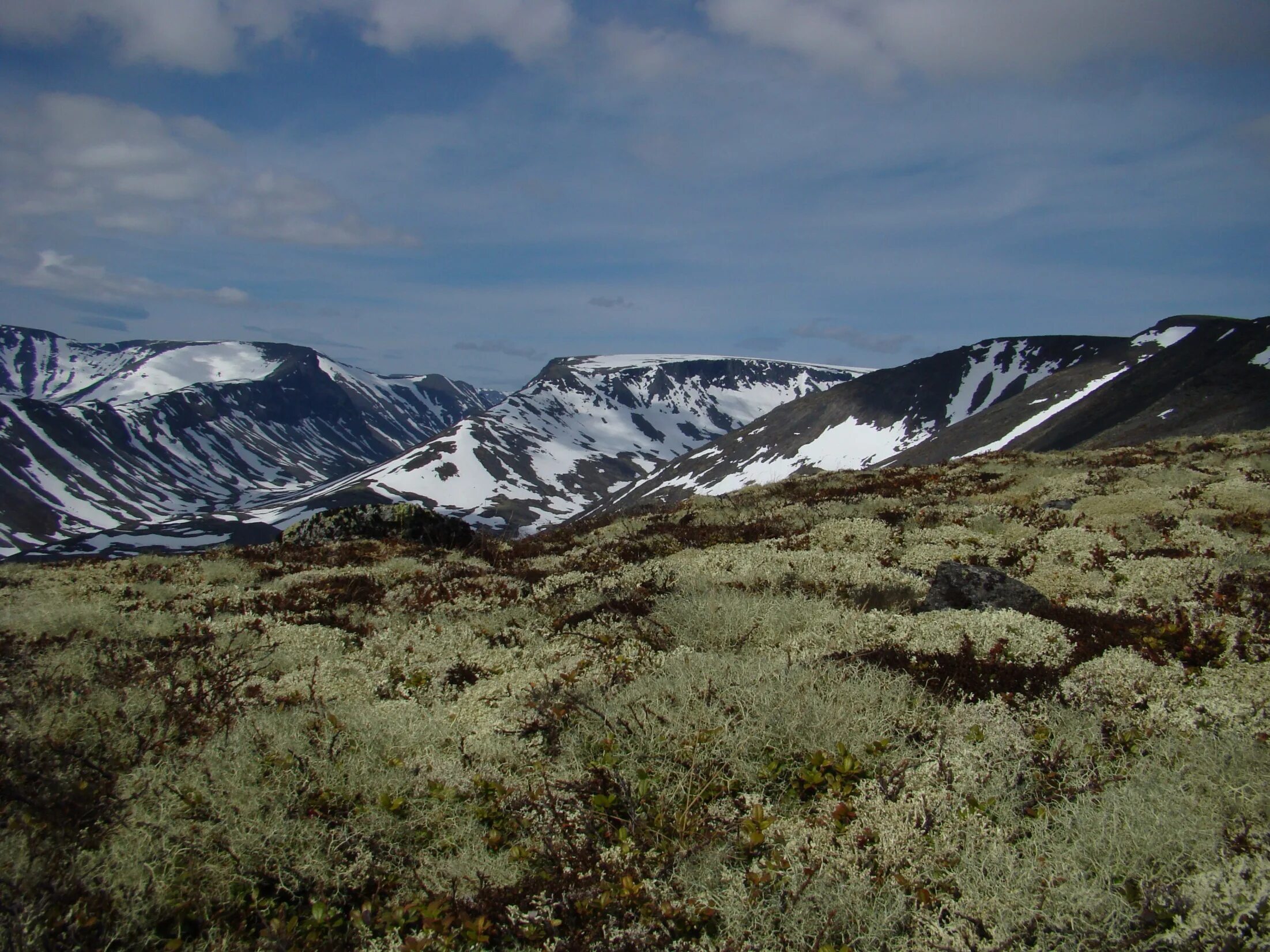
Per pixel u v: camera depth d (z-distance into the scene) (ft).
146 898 13.51
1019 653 21.88
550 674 24.63
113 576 49.49
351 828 15.52
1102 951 10.91
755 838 14.44
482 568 51.55
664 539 52.13
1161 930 11.02
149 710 20.93
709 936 12.57
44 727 18.92
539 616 34.42
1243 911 10.51
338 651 29.86
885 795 15.29
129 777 16.60
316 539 67.15
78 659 25.32
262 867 14.35
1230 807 13.05
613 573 41.24
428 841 15.80
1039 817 14.21
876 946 11.89
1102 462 70.13
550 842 14.97
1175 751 15.24
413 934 13.21
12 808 15.23
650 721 18.47
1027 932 11.45
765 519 55.77
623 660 24.52
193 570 52.11
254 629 33.53
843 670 19.95
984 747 16.20
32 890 13.01
